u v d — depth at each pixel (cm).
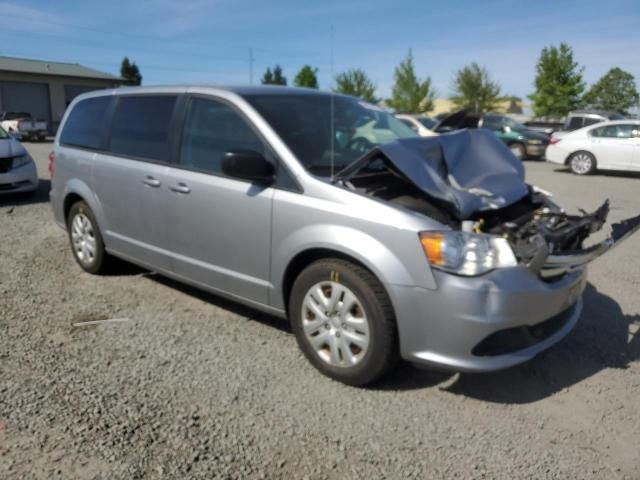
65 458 268
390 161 340
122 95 494
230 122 395
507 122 2019
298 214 343
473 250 302
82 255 538
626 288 519
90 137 516
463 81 4544
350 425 301
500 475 264
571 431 301
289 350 383
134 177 451
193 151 413
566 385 347
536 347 326
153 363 362
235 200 375
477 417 311
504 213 369
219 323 425
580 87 3797
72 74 3488
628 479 264
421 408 318
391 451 280
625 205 999
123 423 296
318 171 356
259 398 324
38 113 3412
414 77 4366
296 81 4138
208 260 405
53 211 579
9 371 347
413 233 304
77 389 329
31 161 919
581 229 354
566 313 367
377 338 318
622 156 1426
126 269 545
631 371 365
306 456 275
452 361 306
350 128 416
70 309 449
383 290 317
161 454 273
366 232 317
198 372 352
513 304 302
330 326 340
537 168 1702
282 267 355
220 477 258
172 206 420
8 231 702
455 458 276
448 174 359
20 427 290
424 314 305
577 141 1488
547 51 3838
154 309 451
